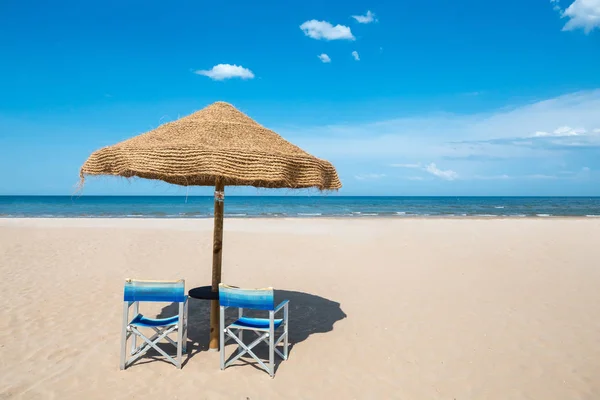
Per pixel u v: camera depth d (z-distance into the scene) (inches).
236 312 270.8
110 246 502.0
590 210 1750.7
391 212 1544.0
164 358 188.4
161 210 1621.6
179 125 187.8
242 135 180.1
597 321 246.8
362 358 193.9
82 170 170.4
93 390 158.7
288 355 196.1
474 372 181.3
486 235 637.3
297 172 166.4
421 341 215.3
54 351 194.7
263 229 714.2
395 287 324.5
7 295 285.7
